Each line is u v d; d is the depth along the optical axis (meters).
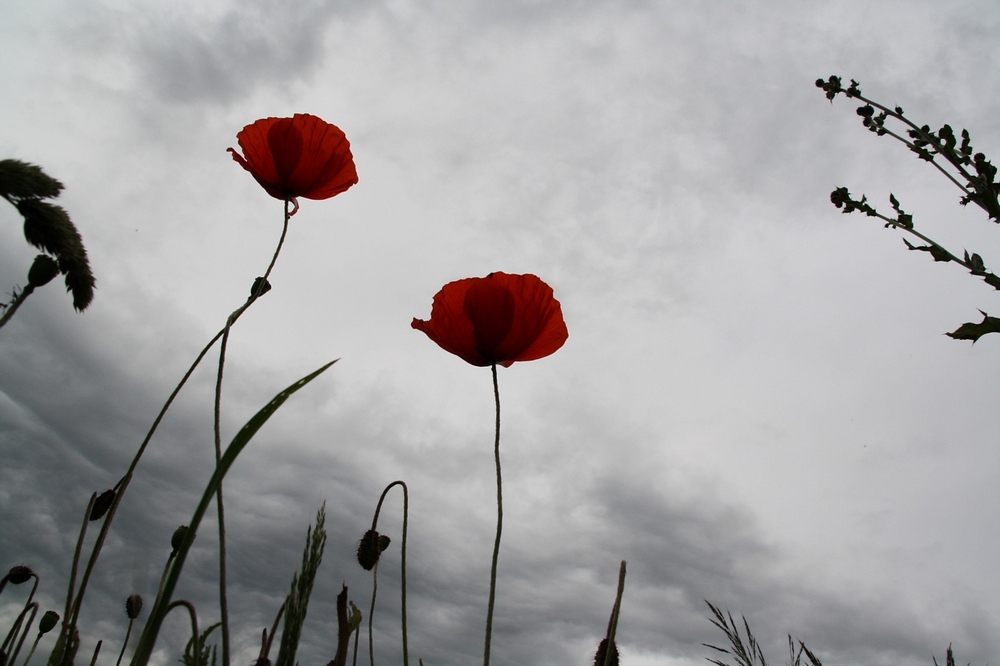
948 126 0.33
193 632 0.29
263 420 0.18
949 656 0.35
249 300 0.31
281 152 0.38
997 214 0.32
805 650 0.32
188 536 0.16
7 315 0.22
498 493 0.24
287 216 0.39
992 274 0.31
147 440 0.31
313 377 0.18
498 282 0.30
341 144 0.40
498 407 0.26
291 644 0.18
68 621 0.29
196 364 0.30
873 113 0.35
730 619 0.32
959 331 0.32
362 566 0.37
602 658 0.23
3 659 0.35
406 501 0.30
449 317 0.30
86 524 0.30
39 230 0.22
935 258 0.32
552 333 0.31
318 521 0.19
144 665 0.16
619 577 0.24
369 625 0.36
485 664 0.21
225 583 0.27
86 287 0.23
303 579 0.19
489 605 0.22
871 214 0.33
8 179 0.22
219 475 0.17
